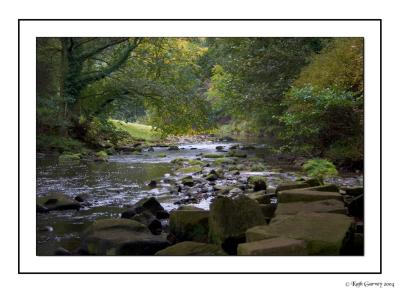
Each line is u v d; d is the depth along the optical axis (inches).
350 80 555.2
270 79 762.2
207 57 1101.1
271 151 797.9
